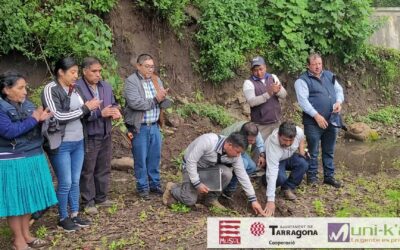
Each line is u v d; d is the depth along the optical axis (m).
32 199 5.17
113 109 6.19
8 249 5.48
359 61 13.39
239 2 11.55
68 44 8.98
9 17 8.60
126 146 9.07
